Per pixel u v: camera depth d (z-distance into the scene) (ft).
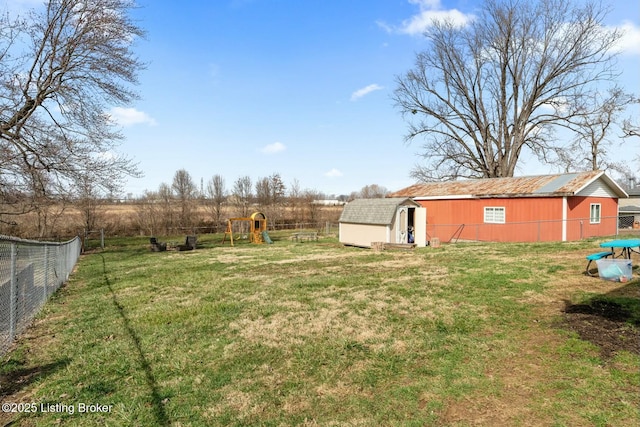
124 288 29.91
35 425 10.37
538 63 87.61
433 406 10.89
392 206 53.62
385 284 27.17
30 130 42.60
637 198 107.96
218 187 127.03
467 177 103.09
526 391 11.43
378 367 13.55
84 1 44.70
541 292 22.53
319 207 124.16
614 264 24.23
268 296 24.75
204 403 11.41
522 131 91.40
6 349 16.06
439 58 98.58
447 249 48.08
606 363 12.72
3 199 45.01
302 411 10.92
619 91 85.81
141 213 99.66
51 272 28.17
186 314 20.86
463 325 17.58
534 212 56.49
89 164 45.93
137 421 10.46
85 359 14.89
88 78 45.70
